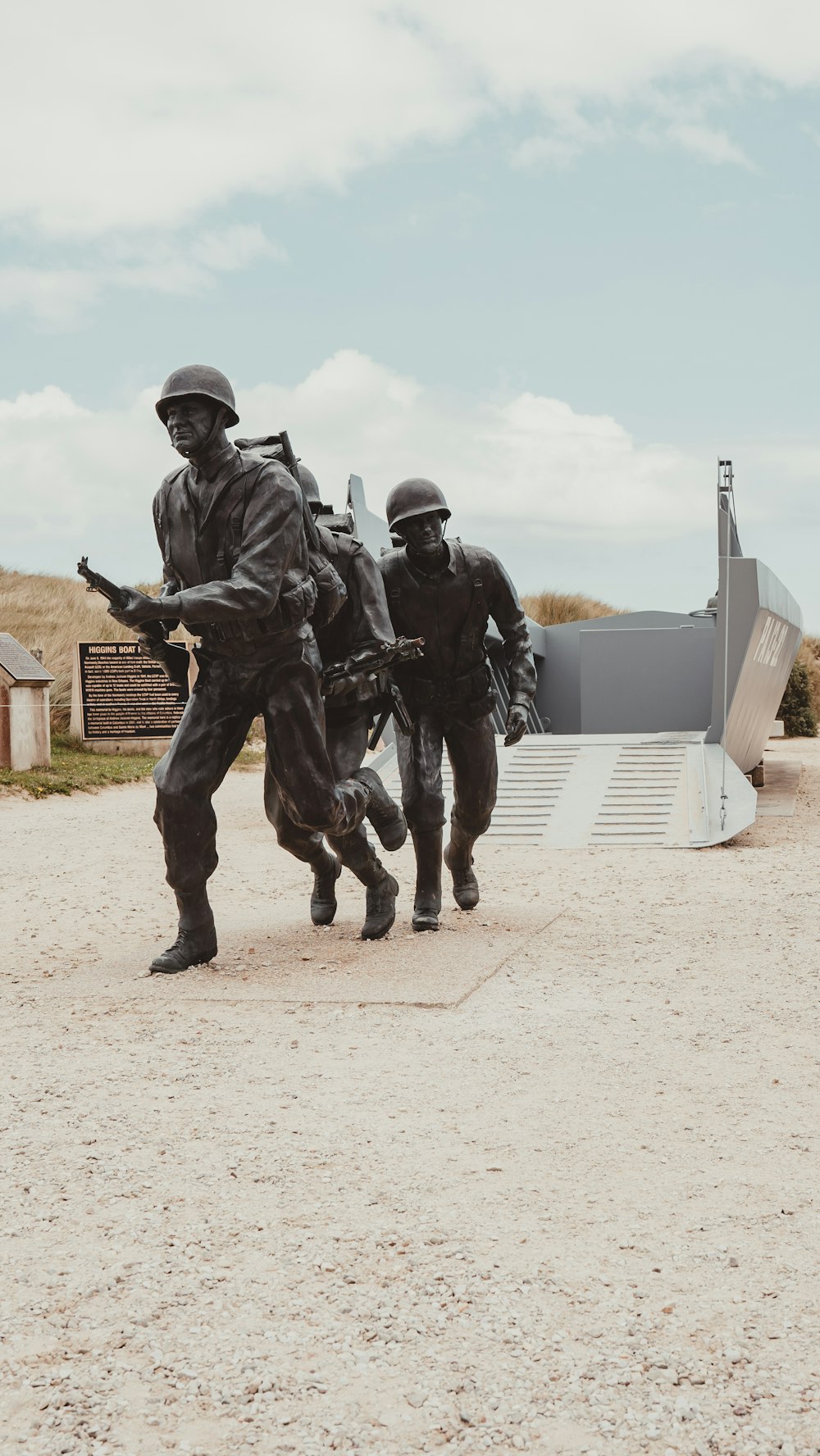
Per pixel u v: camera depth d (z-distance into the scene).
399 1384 3.23
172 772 7.86
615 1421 3.07
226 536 7.54
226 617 7.27
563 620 46.12
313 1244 4.02
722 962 8.25
